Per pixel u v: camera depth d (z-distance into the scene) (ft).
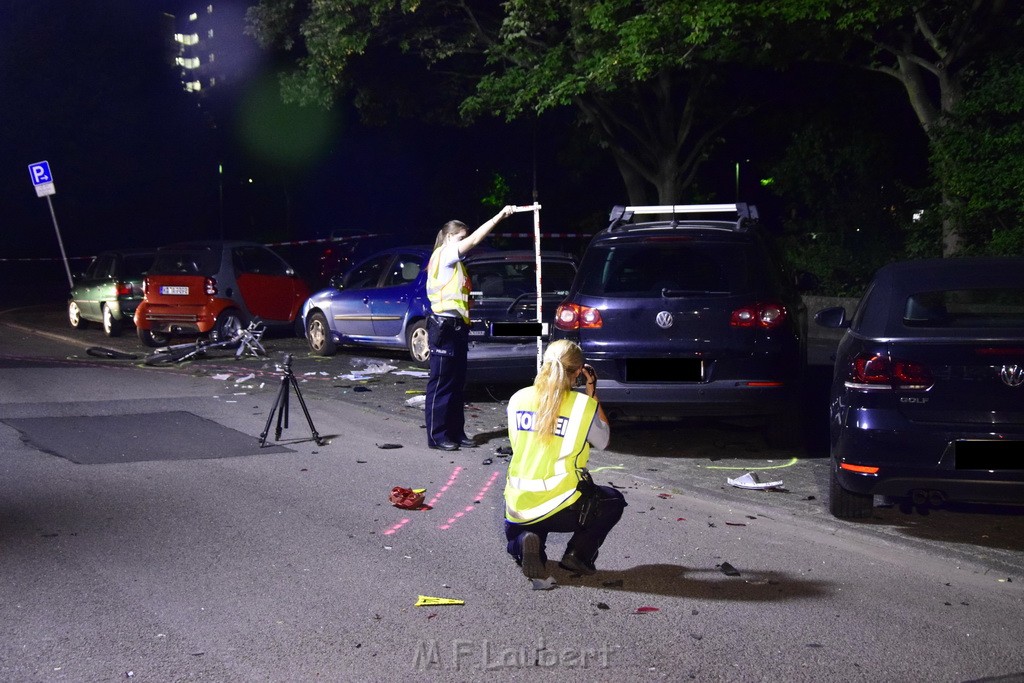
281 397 30.96
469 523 22.56
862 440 20.49
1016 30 57.41
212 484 25.98
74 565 19.60
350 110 119.85
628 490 25.43
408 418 35.12
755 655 15.55
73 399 39.09
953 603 17.75
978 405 19.98
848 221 70.49
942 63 59.52
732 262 27.48
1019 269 21.89
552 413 17.81
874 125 74.84
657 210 29.84
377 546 20.86
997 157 55.83
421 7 70.54
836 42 61.11
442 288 29.78
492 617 17.07
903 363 20.36
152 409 36.96
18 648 15.70
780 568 19.57
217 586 18.48
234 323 54.34
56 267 147.95
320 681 14.62
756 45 63.00
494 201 98.02
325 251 91.61
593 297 27.66
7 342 61.26
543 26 63.46
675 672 14.94
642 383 27.12
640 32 55.77
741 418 33.94
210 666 15.08
